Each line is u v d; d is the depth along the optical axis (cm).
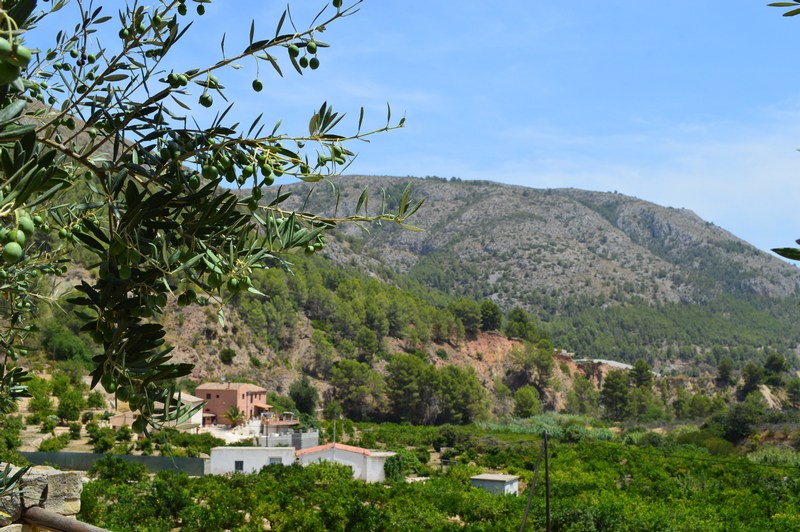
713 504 4731
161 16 295
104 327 248
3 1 189
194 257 238
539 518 3550
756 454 8000
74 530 493
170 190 259
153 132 262
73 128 306
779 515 4066
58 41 346
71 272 4347
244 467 5388
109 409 7562
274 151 271
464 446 8781
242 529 3114
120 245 238
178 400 253
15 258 184
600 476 5881
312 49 279
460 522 4025
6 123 210
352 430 10006
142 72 283
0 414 392
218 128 262
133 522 3170
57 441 5869
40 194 213
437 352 15888
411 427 11231
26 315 385
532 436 10094
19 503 497
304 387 11650
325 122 273
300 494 4444
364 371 12638
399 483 4934
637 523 3588
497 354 16950
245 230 253
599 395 16888
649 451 8150
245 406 9594
